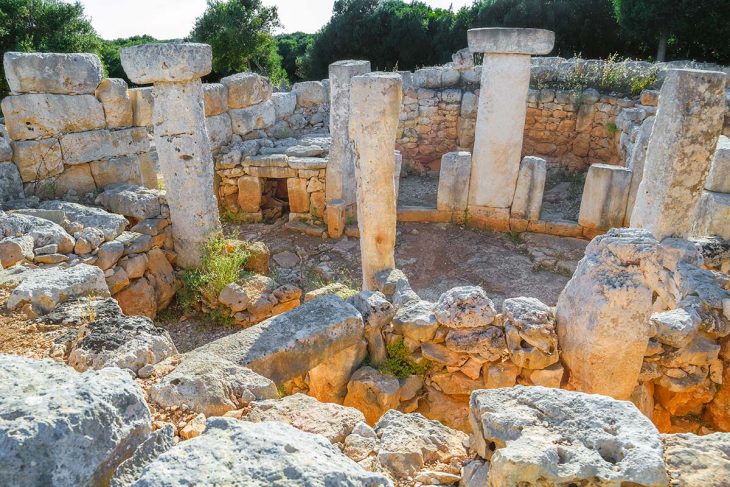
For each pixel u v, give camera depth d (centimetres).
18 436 160
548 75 1109
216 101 899
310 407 276
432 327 379
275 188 1007
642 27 1491
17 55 612
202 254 667
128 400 196
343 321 367
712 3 1380
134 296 604
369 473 175
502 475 201
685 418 396
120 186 705
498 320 379
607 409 229
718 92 474
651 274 339
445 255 830
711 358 376
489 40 804
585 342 349
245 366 321
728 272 544
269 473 162
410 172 1170
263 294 628
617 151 991
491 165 873
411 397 384
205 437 179
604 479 194
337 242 866
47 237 525
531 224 888
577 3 1717
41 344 329
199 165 638
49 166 654
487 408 239
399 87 470
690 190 504
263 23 2122
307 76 2388
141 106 744
